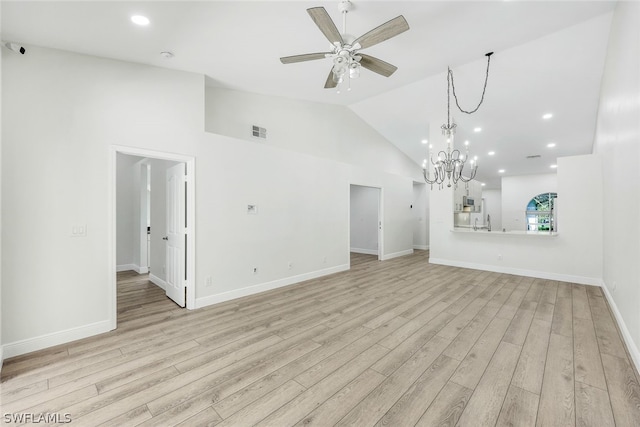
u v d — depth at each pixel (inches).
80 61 105.0
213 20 90.7
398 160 329.7
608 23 120.9
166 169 159.6
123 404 69.2
